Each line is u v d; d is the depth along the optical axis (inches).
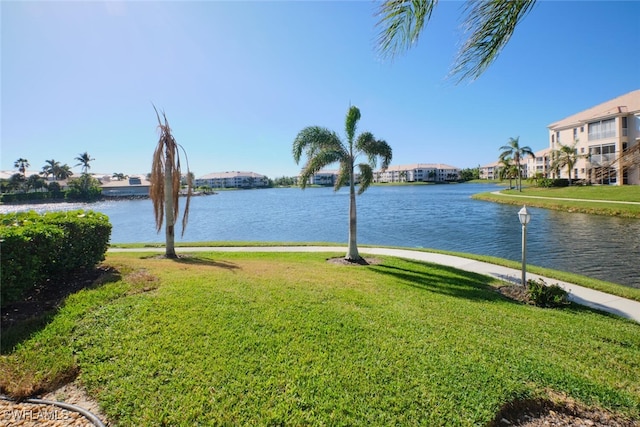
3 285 163.8
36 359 133.4
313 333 164.9
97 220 256.4
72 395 118.0
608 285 304.5
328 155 389.1
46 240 195.5
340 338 161.8
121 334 153.6
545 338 181.0
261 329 166.1
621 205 907.4
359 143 403.2
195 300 193.9
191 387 122.0
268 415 110.3
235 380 127.0
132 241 773.3
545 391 130.0
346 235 785.6
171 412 109.9
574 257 473.7
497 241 629.3
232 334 158.9
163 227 1031.0
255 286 230.4
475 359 148.7
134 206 2197.3
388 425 108.7
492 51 95.2
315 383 127.0
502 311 221.0
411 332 173.2
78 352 140.0
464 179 4736.7
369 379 131.0
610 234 630.5
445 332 176.4
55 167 3243.1
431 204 1530.5
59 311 171.3
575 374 143.3
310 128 399.9
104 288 203.9
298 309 193.5
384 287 259.1
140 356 138.3
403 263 374.6
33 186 2869.1
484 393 125.6
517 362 148.7
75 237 227.0
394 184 4616.1
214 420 107.4
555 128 1536.7
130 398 115.6
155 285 216.5
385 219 1039.6
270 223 1059.9
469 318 201.6
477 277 324.2
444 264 382.0
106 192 3272.6
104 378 125.2
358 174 414.6
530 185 2080.5
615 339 187.5
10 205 2444.6
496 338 174.2
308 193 3398.1
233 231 909.2
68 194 2728.8
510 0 90.0
